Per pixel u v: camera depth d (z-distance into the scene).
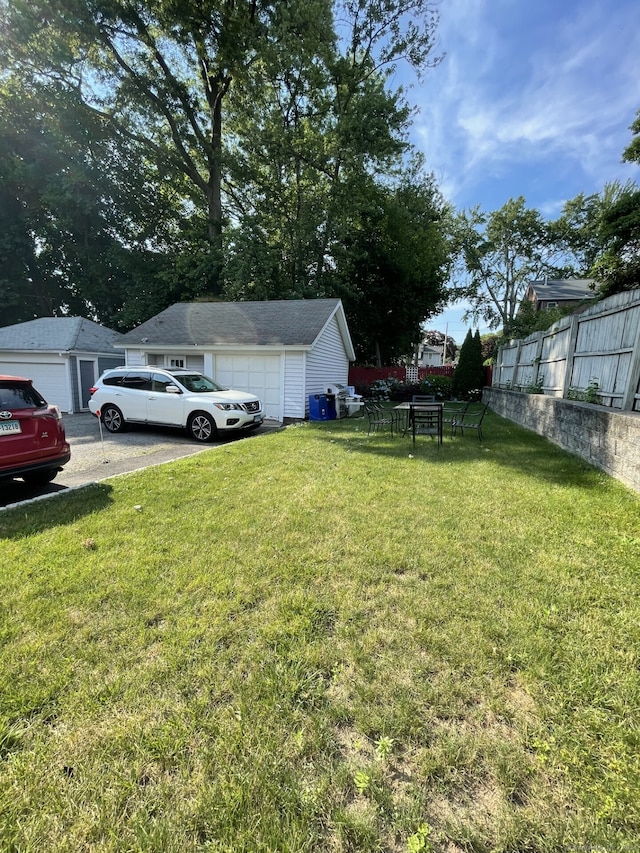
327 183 19.31
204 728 1.69
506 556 3.12
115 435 9.61
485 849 1.27
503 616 2.38
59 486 5.50
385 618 2.40
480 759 1.55
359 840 1.30
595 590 2.63
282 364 12.00
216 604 2.55
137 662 2.06
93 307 22.09
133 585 2.77
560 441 7.04
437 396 19.28
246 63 17.50
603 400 5.89
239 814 1.37
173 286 18.30
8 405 4.58
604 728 1.66
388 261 20.92
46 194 17.45
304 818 1.36
